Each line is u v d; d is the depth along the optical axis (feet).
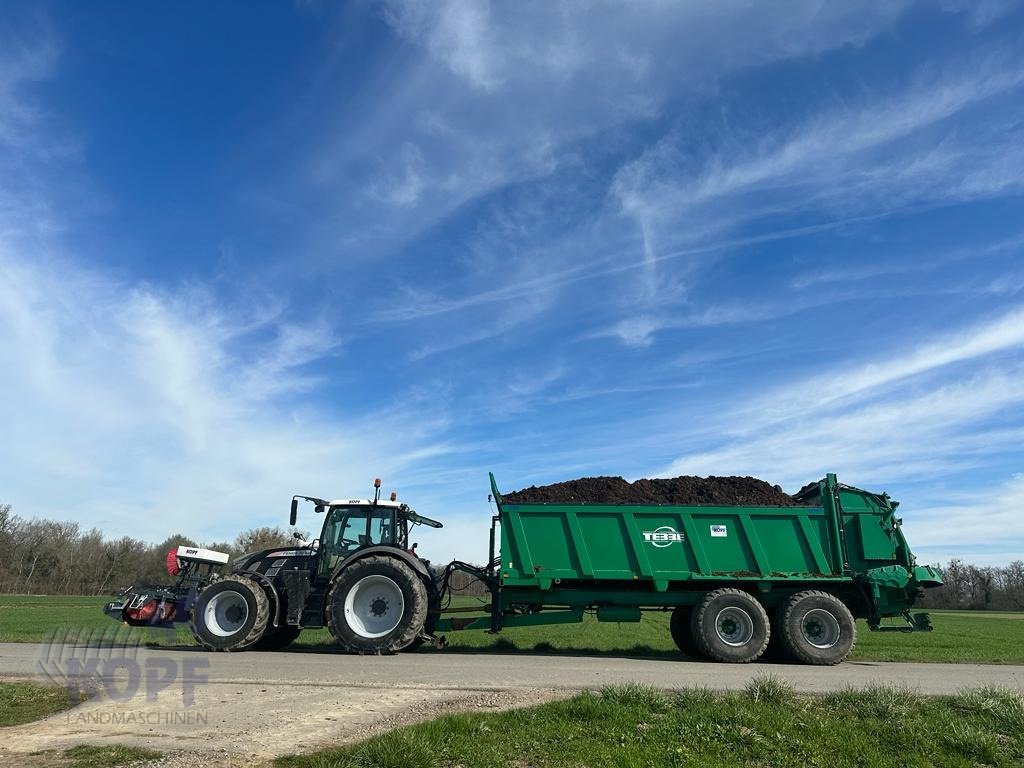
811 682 28.12
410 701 22.20
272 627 37.52
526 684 25.84
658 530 38.17
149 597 41.83
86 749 16.25
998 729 20.01
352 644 35.68
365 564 36.65
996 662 40.27
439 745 16.49
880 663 38.01
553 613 38.91
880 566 38.50
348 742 17.16
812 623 36.42
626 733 18.47
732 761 17.15
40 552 195.83
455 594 40.86
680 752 17.16
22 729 18.24
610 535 38.11
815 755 17.71
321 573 38.24
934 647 53.47
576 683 26.27
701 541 38.04
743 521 38.29
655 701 21.39
